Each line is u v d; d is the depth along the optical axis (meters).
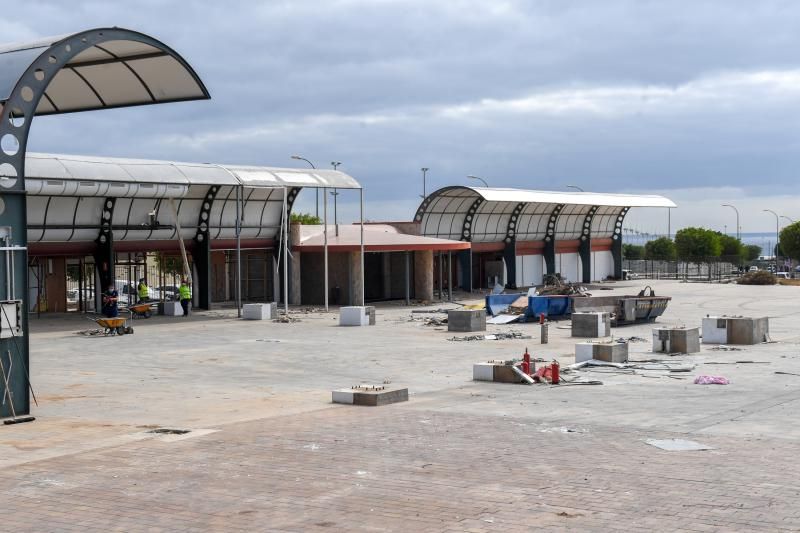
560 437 15.12
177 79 23.50
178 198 47.19
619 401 19.47
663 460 13.17
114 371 25.84
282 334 36.47
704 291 65.88
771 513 10.29
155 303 47.03
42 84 18.03
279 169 48.75
